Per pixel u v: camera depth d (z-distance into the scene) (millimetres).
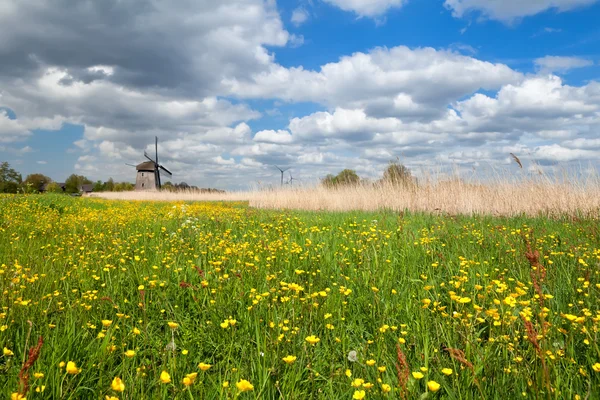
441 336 2924
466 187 12352
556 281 4000
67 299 3697
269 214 12422
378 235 7129
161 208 16312
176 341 3039
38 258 5426
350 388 2309
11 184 75500
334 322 3316
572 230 7309
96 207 17047
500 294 3457
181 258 5473
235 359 2734
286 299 3414
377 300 3695
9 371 2420
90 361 2562
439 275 4520
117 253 5840
